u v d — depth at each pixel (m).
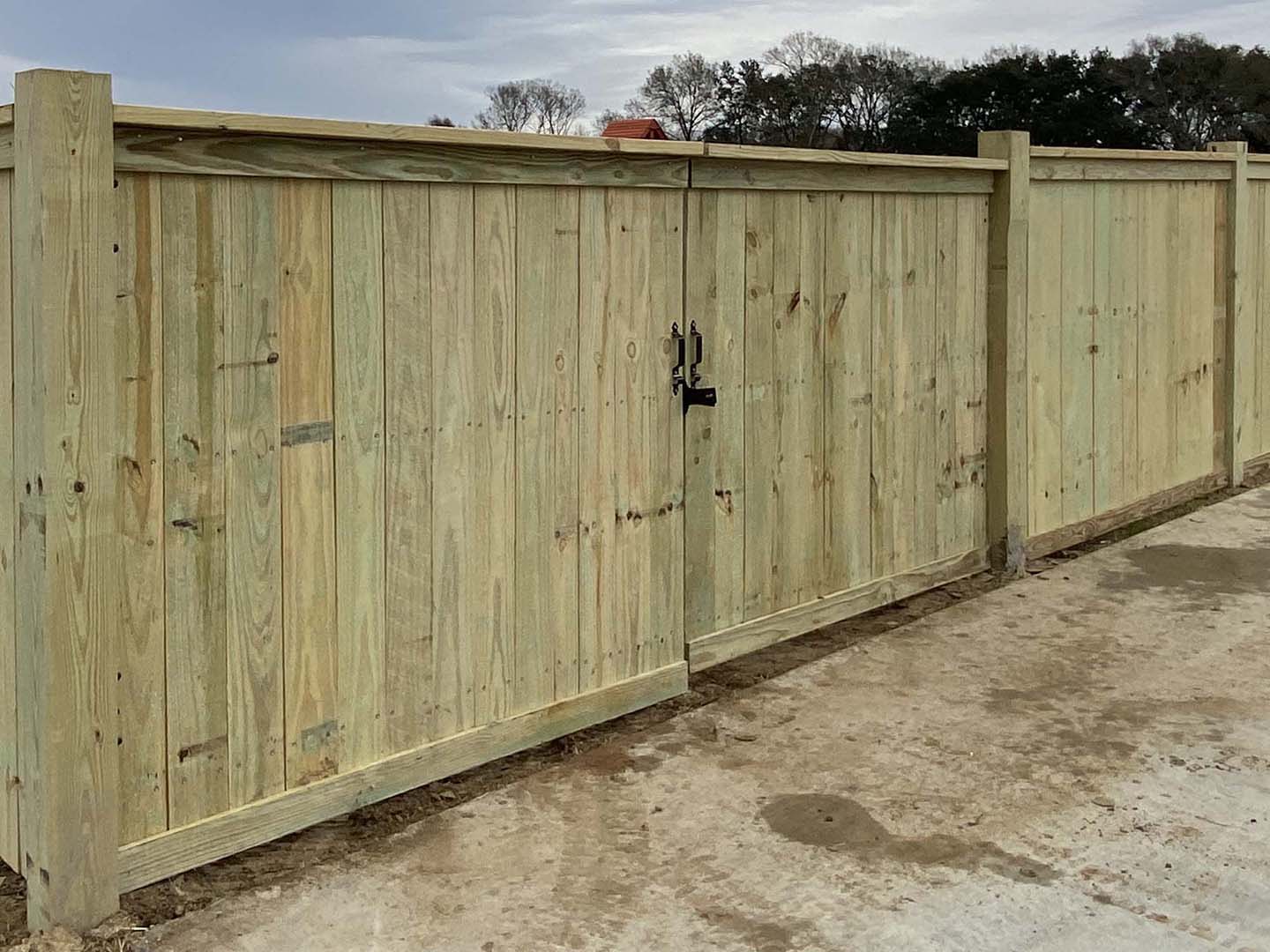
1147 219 6.74
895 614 5.41
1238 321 7.59
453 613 3.68
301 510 3.27
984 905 3.04
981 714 4.27
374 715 3.51
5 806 3.12
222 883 3.14
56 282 2.67
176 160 2.90
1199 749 3.96
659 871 3.21
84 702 2.83
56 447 2.71
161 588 3.00
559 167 3.79
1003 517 5.92
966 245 5.65
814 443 4.98
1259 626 5.19
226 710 3.17
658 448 4.29
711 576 4.59
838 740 4.05
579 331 3.96
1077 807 3.57
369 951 2.84
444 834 3.42
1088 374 6.41
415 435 3.52
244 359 3.10
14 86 2.69
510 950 2.85
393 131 3.28
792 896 3.09
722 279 4.49
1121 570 6.04
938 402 5.60
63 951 2.80
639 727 4.18
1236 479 7.72
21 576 2.82
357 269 3.32
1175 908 3.02
